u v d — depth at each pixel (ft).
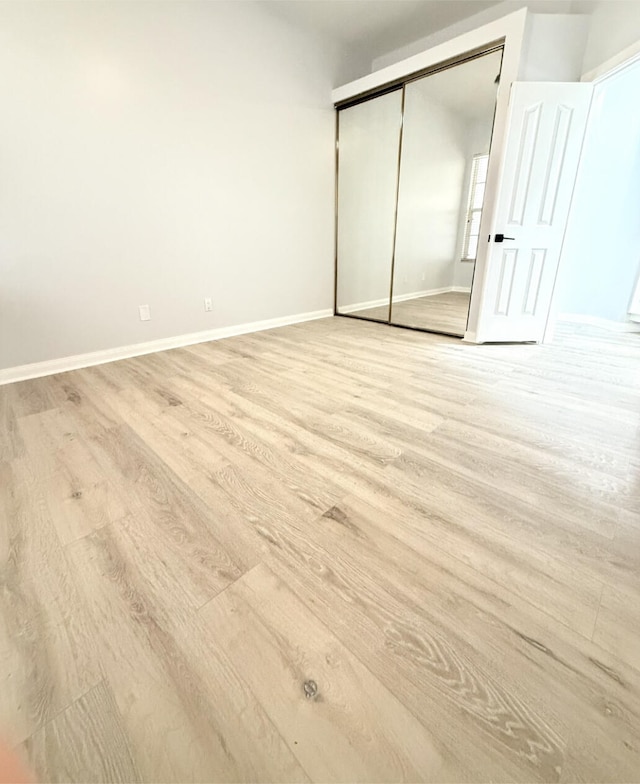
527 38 7.96
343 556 3.19
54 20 6.74
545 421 5.61
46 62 6.79
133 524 3.58
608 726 2.04
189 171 9.11
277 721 2.08
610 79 9.18
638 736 1.99
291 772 1.88
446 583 2.92
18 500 3.91
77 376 7.75
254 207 10.66
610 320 11.54
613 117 10.53
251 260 11.05
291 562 3.13
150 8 7.75
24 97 6.70
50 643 2.51
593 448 4.87
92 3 7.05
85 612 2.72
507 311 9.75
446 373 7.72
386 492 4.01
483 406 6.13
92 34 7.17
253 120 9.99
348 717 2.09
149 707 2.15
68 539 3.39
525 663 2.35
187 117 8.79
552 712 2.10
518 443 4.99
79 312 8.14
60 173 7.33
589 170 11.33
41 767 1.93
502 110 8.41
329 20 10.11
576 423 5.54
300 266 12.46
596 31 8.93
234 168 9.94
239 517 3.65
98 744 2.01
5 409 6.13
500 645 2.46
